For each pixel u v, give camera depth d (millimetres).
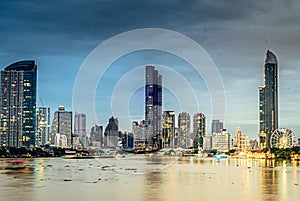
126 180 184625
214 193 139250
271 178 195125
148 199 126188
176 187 156375
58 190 146500
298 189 149750
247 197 130125
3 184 167500
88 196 131500
